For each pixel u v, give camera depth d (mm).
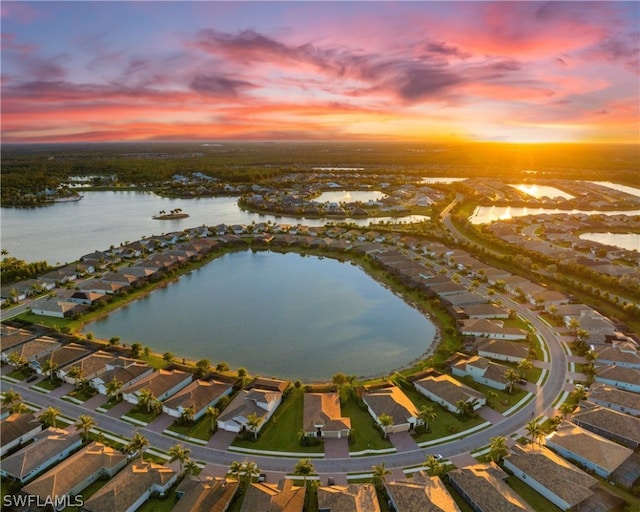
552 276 182750
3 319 150250
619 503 74750
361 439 93188
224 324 151375
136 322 152875
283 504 73125
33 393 109562
